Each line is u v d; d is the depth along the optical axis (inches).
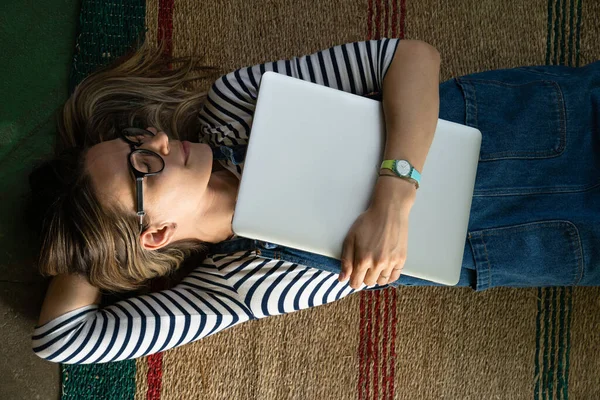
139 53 43.1
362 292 50.3
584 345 51.5
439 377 50.6
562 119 39.2
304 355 49.5
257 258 38.9
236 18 49.9
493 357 51.0
